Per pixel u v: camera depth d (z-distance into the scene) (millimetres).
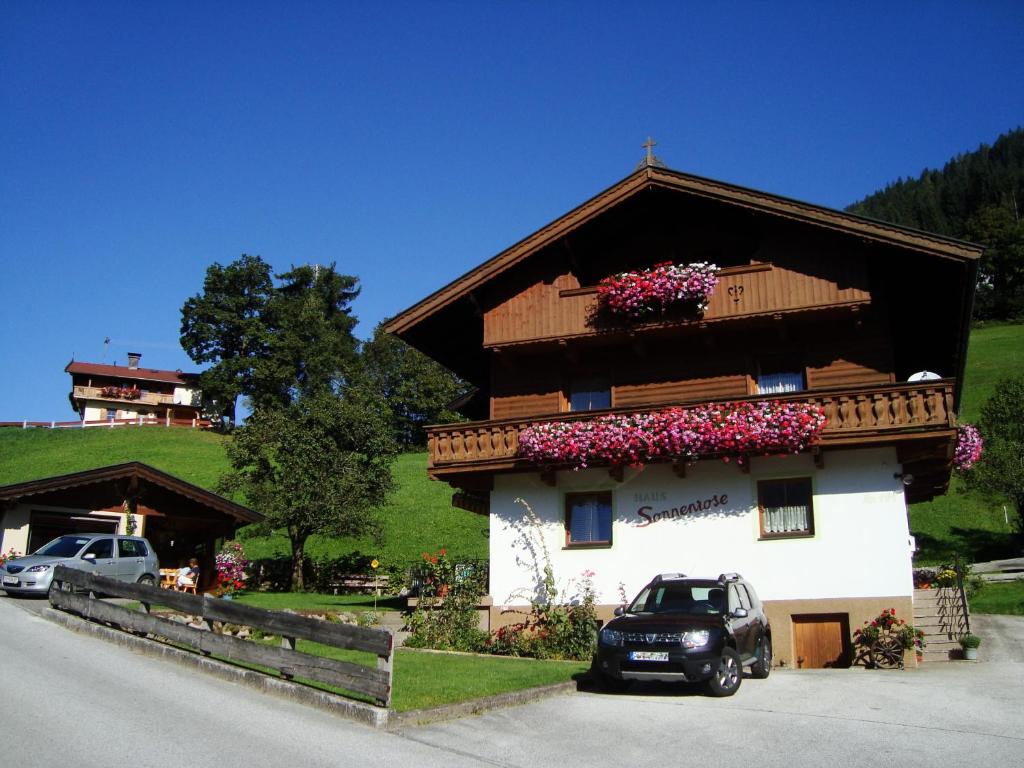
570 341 21422
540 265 22078
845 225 19109
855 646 17578
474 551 40406
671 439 18703
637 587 19516
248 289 87875
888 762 9430
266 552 40594
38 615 18797
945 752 9852
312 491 33906
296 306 89312
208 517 32250
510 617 20281
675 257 22188
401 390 82312
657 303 20609
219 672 13070
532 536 20609
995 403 39250
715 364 21062
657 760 9438
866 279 19203
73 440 70812
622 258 22688
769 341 20766
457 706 11266
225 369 81938
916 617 19484
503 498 21109
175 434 73875
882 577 17906
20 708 10195
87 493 30344
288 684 11867
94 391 91188
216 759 8625
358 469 35188
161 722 9953
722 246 21859
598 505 20484
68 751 8609
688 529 19453
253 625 12812
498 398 22578
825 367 20141
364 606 25391
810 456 18875
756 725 11203
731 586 15336
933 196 156250
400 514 46500
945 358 23438
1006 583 30938
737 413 18500
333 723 10461
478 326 23703
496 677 13898
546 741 10219
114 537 24797
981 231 113625
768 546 18766
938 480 22375
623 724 11219
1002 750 9938
